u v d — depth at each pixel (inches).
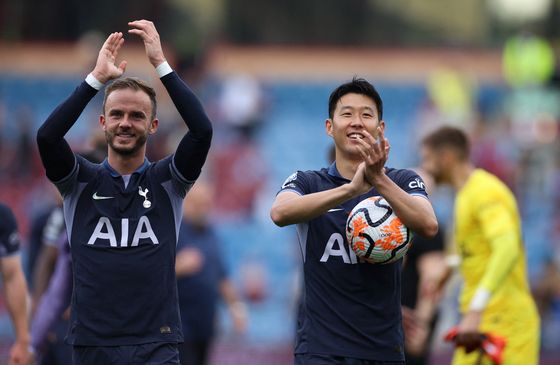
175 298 523.8
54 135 500.7
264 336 1606.8
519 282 708.7
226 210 2107.5
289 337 1603.1
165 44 2805.1
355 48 3088.1
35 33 2896.2
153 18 2886.3
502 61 2903.5
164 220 527.8
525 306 703.1
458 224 730.8
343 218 515.2
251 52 2896.2
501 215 686.5
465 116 2381.9
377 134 494.9
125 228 515.8
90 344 499.2
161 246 518.9
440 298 816.3
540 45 2554.1
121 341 498.9
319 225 516.4
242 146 2304.4
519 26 3144.7
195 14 3011.8
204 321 904.9
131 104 520.4
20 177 2154.3
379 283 503.2
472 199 711.7
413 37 3144.7
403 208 477.4
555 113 2402.8
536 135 2282.2
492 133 2373.3
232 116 2342.5
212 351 1465.3
